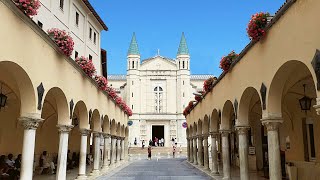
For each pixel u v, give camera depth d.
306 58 8.44
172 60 83.44
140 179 21.41
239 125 14.80
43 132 24.55
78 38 28.88
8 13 9.44
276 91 11.03
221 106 18.56
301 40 8.70
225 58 16.31
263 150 25.08
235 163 30.28
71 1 27.11
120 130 34.34
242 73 14.23
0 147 18.31
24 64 10.62
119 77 95.12
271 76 10.87
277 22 10.35
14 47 9.88
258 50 12.12
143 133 76.94
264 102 11.57
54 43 13.14
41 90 12.05
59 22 24.70
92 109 20.45
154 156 56.84
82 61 18.66
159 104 78.19
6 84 14.80
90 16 32.25
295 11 9.06
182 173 25.44
